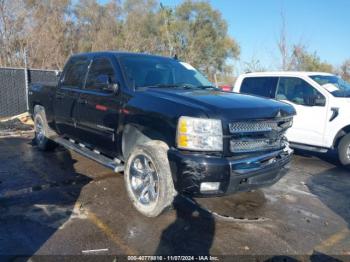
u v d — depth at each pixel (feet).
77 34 90.74
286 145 13.82
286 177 18.92
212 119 11.02
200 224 12.39
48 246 10.48
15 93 37.04
